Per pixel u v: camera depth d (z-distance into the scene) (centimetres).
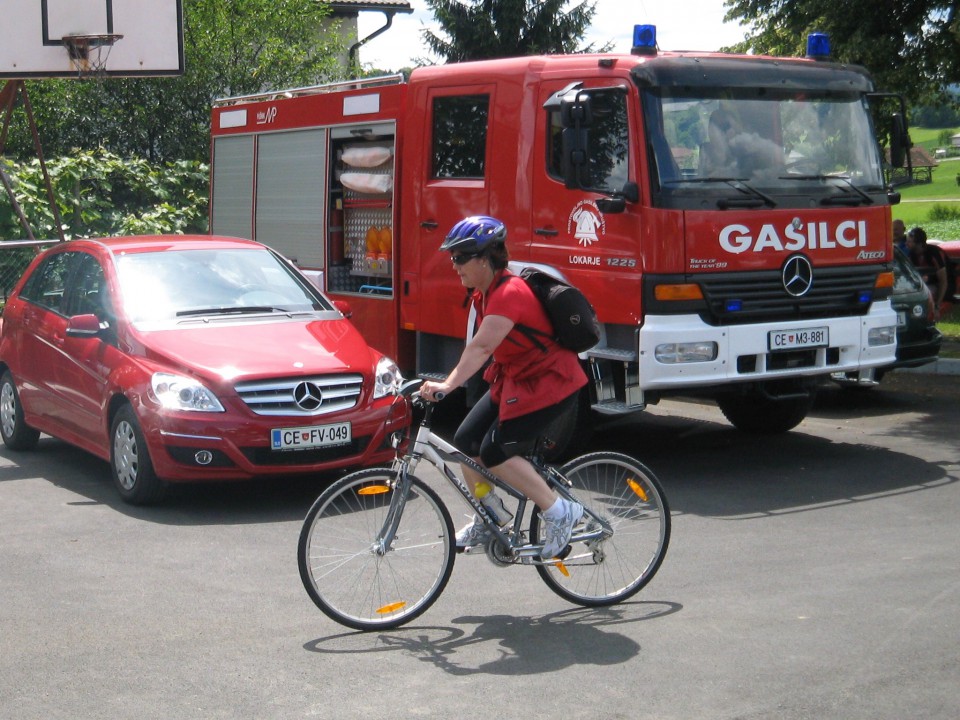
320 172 1175
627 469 590
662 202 828
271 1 2417
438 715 459
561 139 891
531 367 545
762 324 858
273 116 1259
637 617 570
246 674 505
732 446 992
